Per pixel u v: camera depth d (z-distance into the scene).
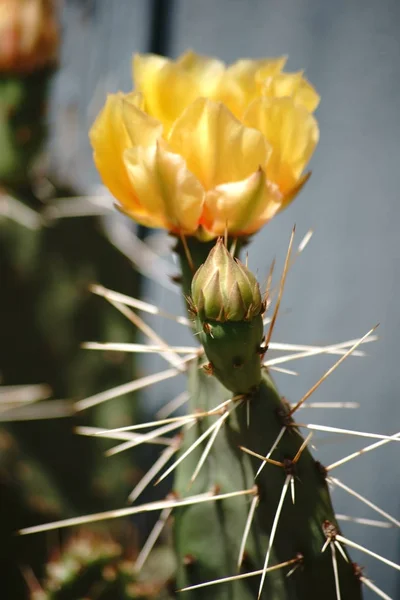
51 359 0.75
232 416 0.51
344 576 0.50
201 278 0.48
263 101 0.50
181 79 0.51
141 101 0.51
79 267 0.76
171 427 0.54
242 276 0.48
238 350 0.49
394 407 0.87
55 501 0.73
